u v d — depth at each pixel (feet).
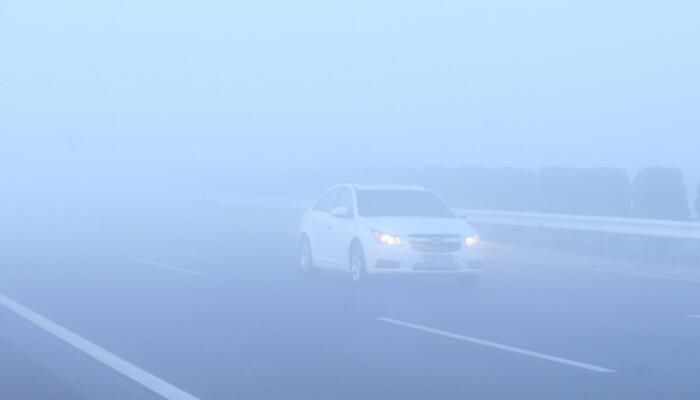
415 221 56.59
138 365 35.27
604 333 42.75
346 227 58.23
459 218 59.21
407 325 44.52
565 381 33.09
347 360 36.55
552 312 48.75
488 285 60.03
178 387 31.76
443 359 36.81
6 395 30.09
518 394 31.12
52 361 35.65
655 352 38.45
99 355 36.96
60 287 57.06
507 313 48.32
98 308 48.96
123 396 30.40
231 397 30.50
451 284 60.08
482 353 38.04
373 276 56.70
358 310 49.01
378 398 30.58
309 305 50.67
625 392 31.53
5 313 47.06
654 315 48.03
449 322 45.44
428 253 54.95
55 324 44.01
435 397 30.76
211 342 39.99
